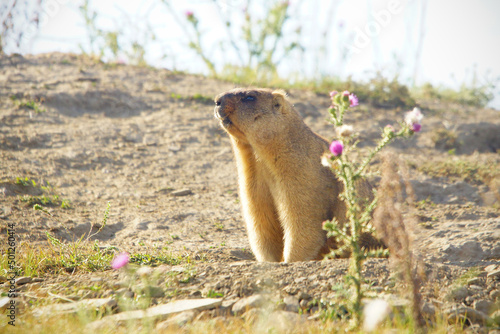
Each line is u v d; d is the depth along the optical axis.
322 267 8.47
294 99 21.31
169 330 6.66
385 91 22.75
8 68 20.97
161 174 15.62
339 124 7.19
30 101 18.14
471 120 21.48
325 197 10.02
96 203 13.39
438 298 7.86
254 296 7.61
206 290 7.96
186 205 13.89
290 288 7.93
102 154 16.06
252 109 10.02
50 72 21.16
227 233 12.41
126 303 7.17
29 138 15.92
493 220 11.93
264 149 10.02
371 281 8.02
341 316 7.20
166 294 7.90
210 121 19.11
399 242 7.83
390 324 6.88
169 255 9.98
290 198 9.94
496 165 16.77
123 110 19.17
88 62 23.17
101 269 9.12
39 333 6.36
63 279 8.66
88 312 7.23
